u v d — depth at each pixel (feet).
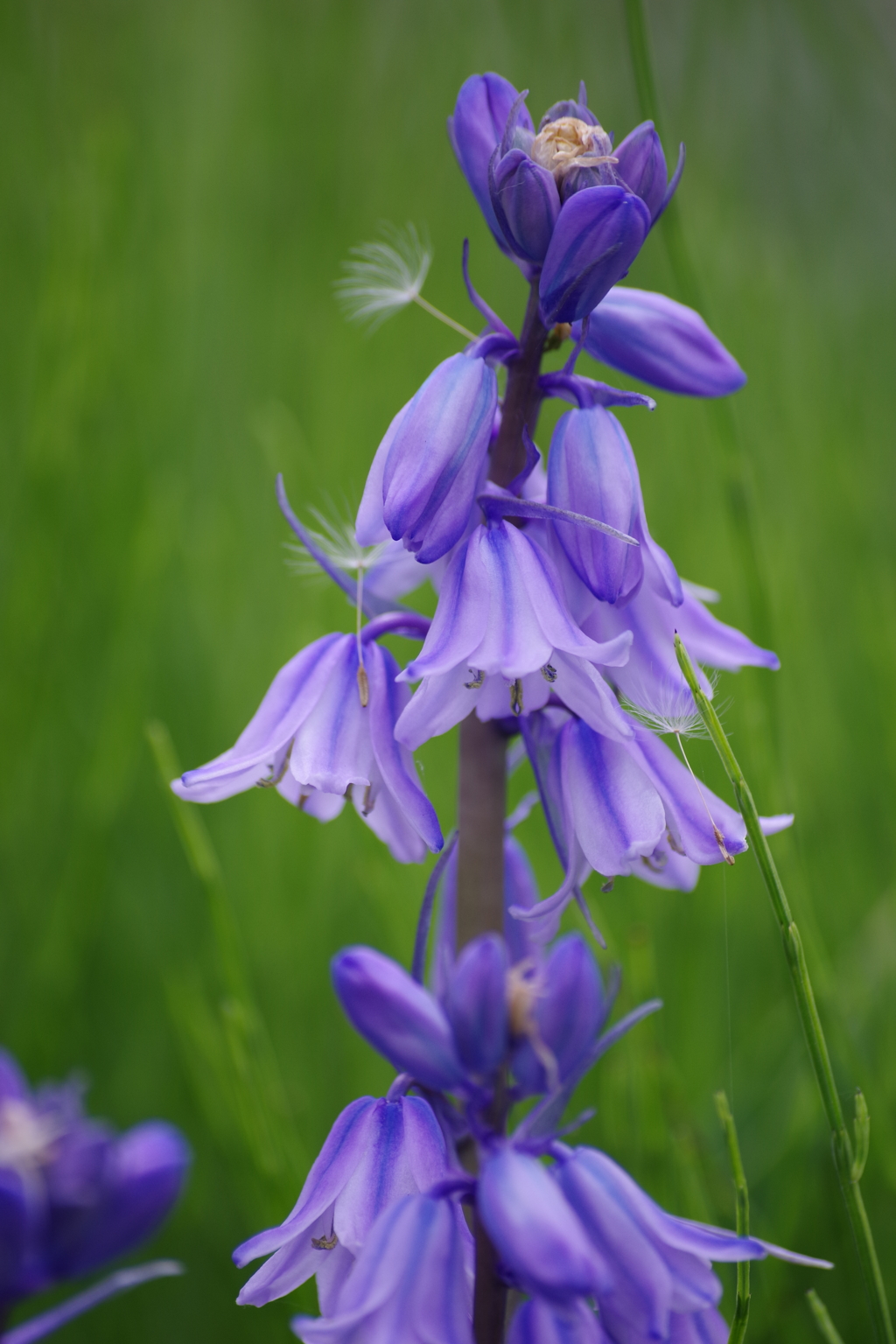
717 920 1.33
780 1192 1.20
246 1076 1.14
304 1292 1.15
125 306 1.70
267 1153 1.14
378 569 1.10
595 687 1.03
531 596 1.03
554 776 1.05
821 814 1.43
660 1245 0.99
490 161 1.03
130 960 1.33
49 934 1.29
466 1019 0.96
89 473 1.50
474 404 1.03
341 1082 1.30
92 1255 0.93
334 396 1.78
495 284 1.98
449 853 1.02
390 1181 1.01
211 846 1.42
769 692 1.21
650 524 1.73
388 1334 0.97
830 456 1.76
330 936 1.36
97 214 1.62
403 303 1.10
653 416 1.78
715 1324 1.02
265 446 1.63
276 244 1.94
